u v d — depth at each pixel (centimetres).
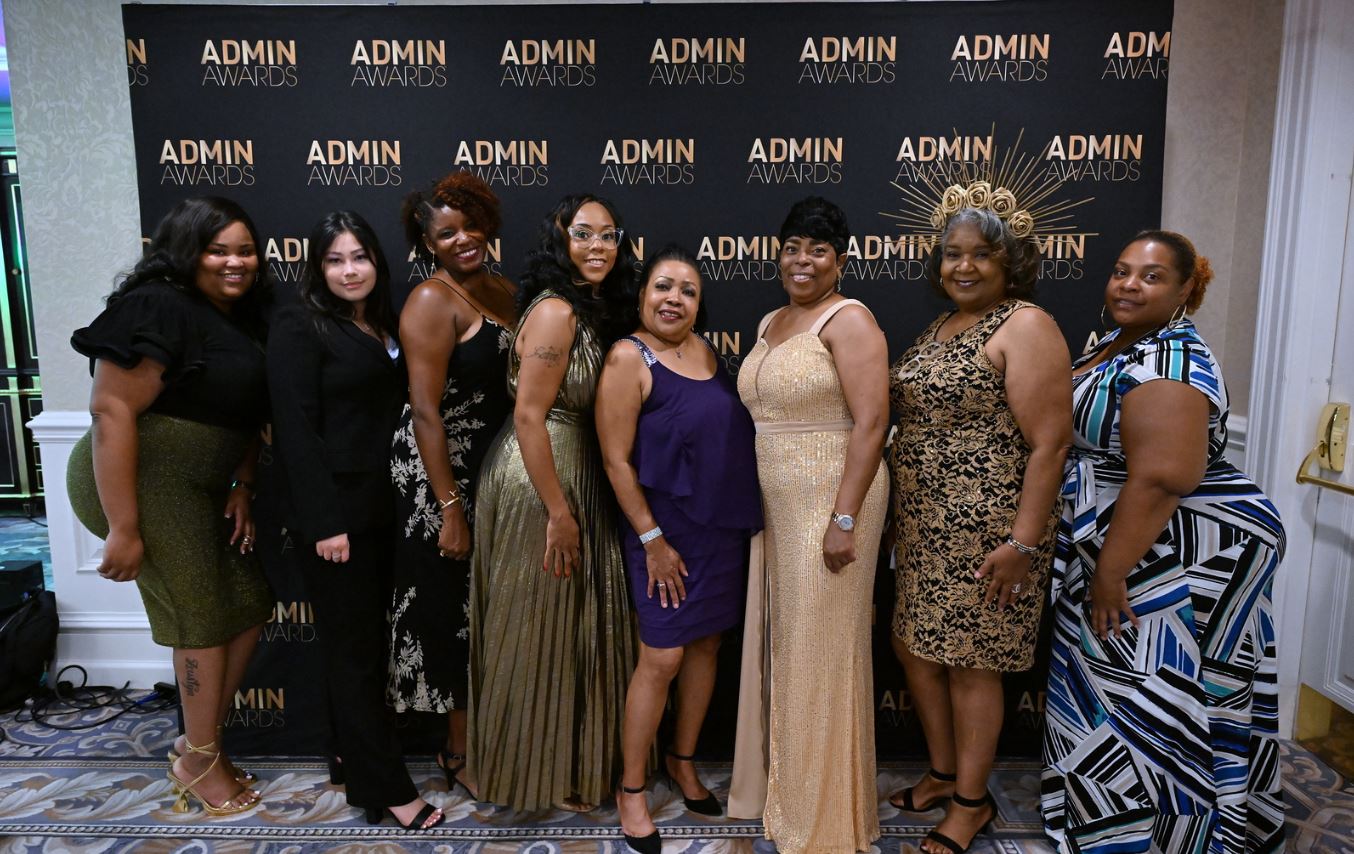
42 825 212
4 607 277
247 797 222
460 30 232
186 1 248
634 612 212
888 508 215
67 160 254
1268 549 177
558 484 192
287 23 231
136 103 234
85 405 268
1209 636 180
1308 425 237
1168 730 182
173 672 282
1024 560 180
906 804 221
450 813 220
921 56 232
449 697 214
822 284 188
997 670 191
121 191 255
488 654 202
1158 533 175
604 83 234
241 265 197
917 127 235
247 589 216
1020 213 183
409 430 207
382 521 204
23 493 525
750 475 197
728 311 243
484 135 236
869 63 233
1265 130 238
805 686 192
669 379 188
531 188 238
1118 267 180
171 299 192
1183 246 174
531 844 207
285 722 255
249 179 237
